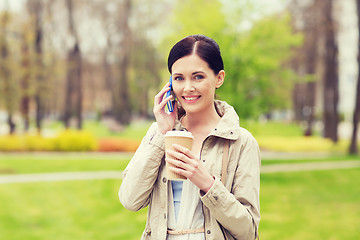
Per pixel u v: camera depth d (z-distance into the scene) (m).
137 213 9.20
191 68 1.95
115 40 36.62
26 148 22.73
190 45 1.96
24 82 20.50
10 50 18.95
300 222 8.62
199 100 1.98
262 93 14.95
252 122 14.57
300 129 44.31
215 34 13.99
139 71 39.38
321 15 24.22
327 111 29.42
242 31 14.39
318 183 13.88
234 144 2.01
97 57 39.38
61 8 30.69
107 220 8.69
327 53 27.31
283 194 11.87
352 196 11.82
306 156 22.20
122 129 39.34
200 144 2.08
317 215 9.34
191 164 1.80
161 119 2.04
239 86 14.45
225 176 1.98
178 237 1.99
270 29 14.48
